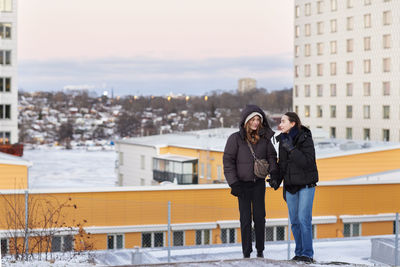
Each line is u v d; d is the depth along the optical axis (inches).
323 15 3555.6
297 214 316.2
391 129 3093.0
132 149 2321.6
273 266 257.6
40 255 415.8
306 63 3718.0
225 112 6579.7
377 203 1039.6
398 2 3034.0
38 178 4067.4
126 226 896.3
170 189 962.1
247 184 307.6
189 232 951.6
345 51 3400.6
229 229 975.0
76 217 858.1
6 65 3307.1
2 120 3314.5
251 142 305.3
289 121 305.3
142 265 258.1
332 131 3526.1
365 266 312.3
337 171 1577.3
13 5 3289.9
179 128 6683.1
